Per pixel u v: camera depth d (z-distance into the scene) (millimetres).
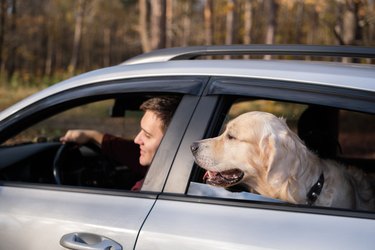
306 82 1992
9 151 3316
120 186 3305
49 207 2182
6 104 18125
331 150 3045
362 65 2166
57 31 60750
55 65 65438
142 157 2664
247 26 26109
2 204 2277
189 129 2105
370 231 1688
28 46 53406
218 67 2182
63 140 3426
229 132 2279
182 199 1998
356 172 2469
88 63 69688
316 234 1736
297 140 2281
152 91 2229
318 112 3064
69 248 2047
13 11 40906
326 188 2287
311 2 12945
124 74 2326
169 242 1889
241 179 2281
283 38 34031
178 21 40750
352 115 10070
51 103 2398
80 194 2191
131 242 1954
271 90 2018
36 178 3291
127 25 64938
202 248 1831
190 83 2174
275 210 1858
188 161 2072
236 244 1797
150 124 2611
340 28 11383
